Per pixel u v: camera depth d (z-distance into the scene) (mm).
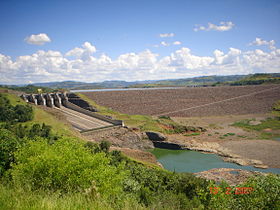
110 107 131250
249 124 117188
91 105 121375
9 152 15609
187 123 120312
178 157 74125
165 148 85562
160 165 65500
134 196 20453
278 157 69062
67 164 14047
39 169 13617
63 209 9484
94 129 85938
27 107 87250
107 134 86688
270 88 183000
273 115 142125
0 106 84000
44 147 16250
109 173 15430
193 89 167125
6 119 76250
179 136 96938
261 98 166875
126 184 25219
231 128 110562
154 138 89812
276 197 11422
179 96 157500
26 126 70875
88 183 13867
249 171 57906
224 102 157500
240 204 11969
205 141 88438
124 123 101188
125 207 12344
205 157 72938
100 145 63000
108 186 14211
